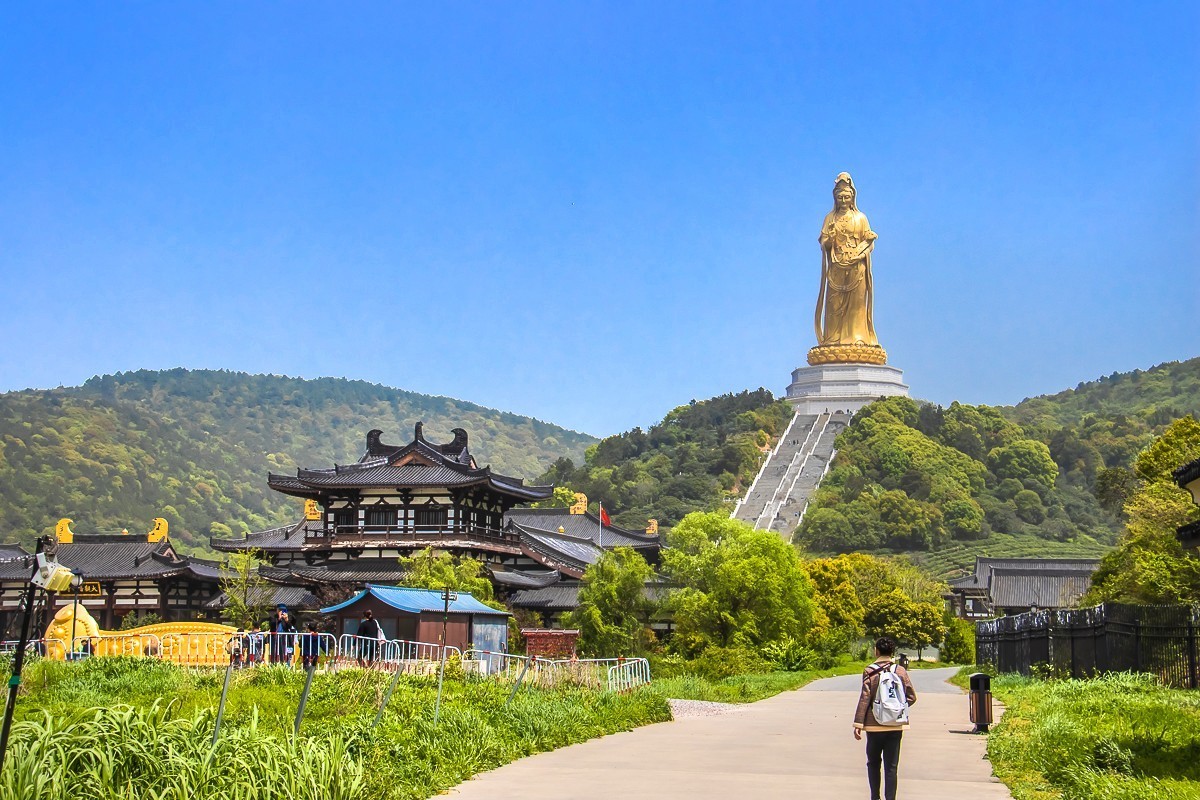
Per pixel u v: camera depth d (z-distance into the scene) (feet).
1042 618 232.32
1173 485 274.57
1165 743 107.86
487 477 381.81
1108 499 375.04
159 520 455.22
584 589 344.28
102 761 71.72
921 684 278.26
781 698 227.81
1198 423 282.77
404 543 382.01
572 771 106.93
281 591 406.21
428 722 114.01
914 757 119.24
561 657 249.75
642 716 156.25
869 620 458.91
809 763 114.11
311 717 125.70
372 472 395.34
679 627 338.95
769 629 333.21
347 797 80.48
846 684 280.31
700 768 109.60
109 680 152.35
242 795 73.56
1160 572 248.93
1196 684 166.71
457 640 238.89
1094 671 191.31
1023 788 95.45
